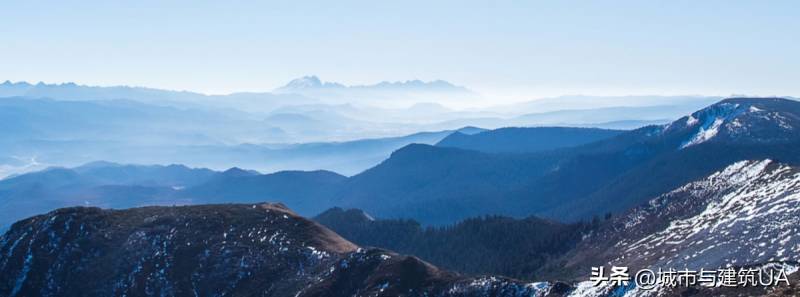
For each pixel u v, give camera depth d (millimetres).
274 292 185250
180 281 198125
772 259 136000
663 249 175000
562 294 140625
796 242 138750
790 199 163875
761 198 175875
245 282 192375
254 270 194875
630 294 130625
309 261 192625
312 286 174375
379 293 160000
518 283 149000
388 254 173625
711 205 192750
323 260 189375
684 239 174750
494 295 148500
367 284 165750
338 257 186250
